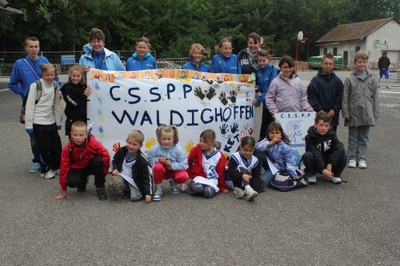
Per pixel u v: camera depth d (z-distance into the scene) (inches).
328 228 165.9
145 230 162.9
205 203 193.6
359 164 255.6
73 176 198.4
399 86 853.8
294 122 242.2
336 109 255.4
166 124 240.4
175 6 1686.8
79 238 155.8
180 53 1520.7
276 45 2111.2
